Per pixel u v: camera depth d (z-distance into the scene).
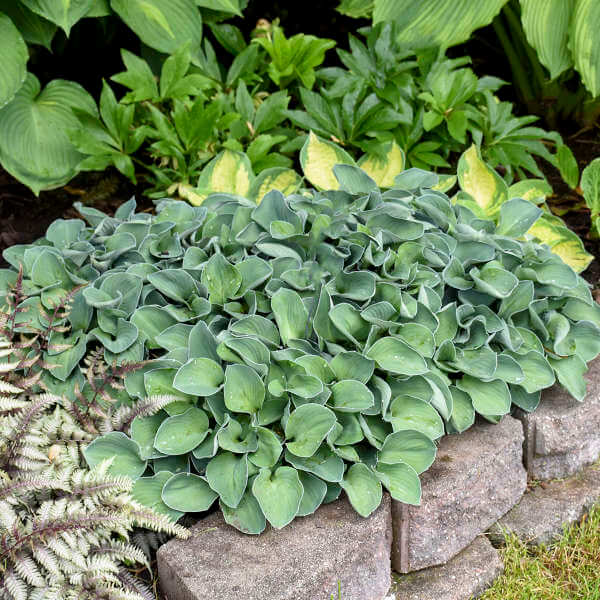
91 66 3.88
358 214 2.41
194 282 2.22
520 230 2.62
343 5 3.77
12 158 2.95
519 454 2.22
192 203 2.84
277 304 2.12
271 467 1.96
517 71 3.96
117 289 2.23
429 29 3.30
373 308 2.15
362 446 2.07
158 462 2.02
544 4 3.27
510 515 2.24
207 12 3.46
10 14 3.09
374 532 1.90
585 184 3.11
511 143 3.24
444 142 3.33
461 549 2.12
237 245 2.40
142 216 2.59
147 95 2.99
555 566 2.13
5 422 1.91
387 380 2.14
